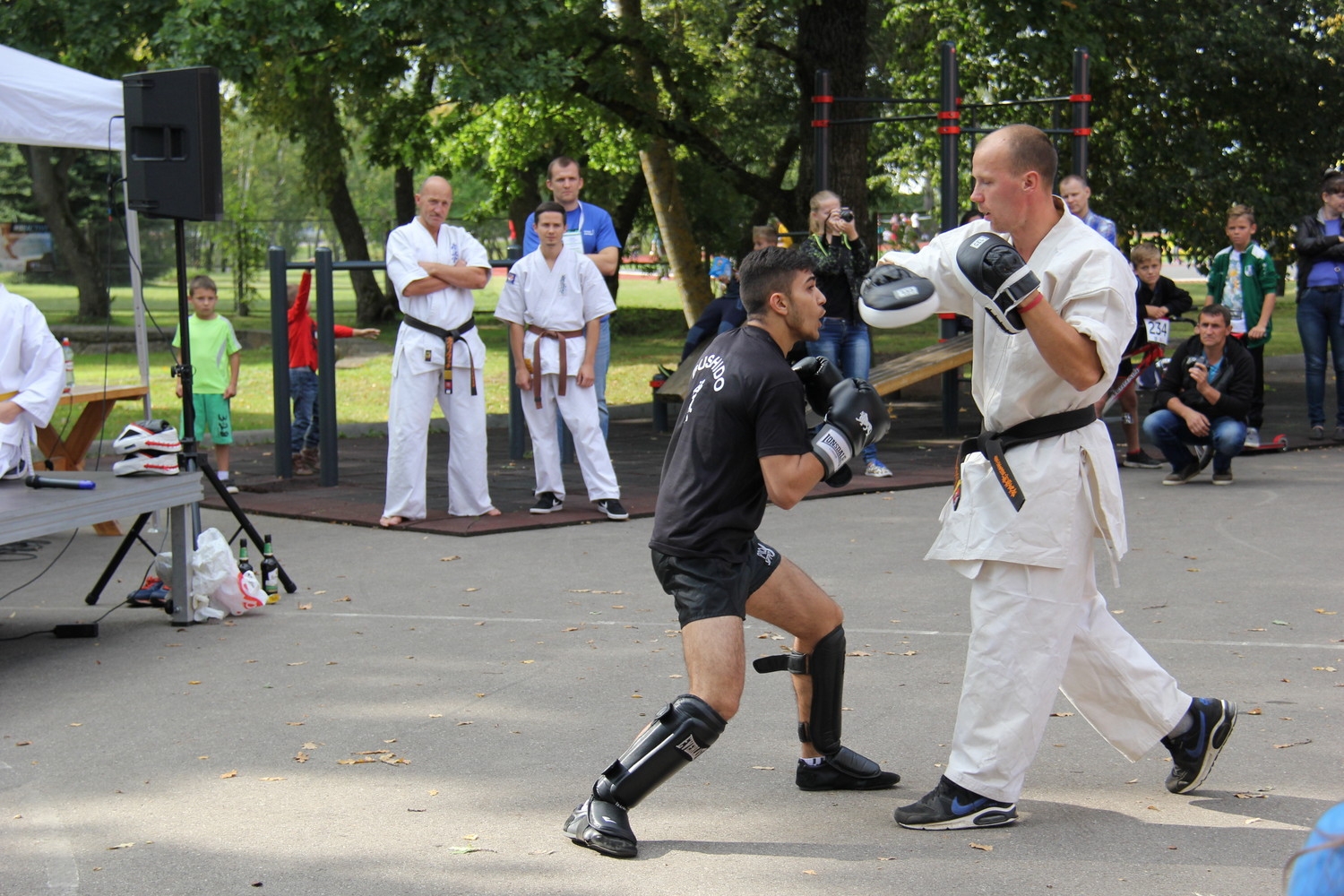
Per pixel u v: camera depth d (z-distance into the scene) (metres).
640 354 23.92
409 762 4.33
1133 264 10.93
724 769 4.26
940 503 9.11
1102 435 3.74
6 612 6.53
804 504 9.09
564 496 9.10
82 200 30.83
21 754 4.44
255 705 4.96
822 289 9.60
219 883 3.42
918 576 6.93
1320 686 4.98
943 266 3.79
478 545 7.88
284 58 14.28
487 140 25.41
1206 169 20.80
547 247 8.48
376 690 5.12
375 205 61.22
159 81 6.43
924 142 23.86
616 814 3.61
